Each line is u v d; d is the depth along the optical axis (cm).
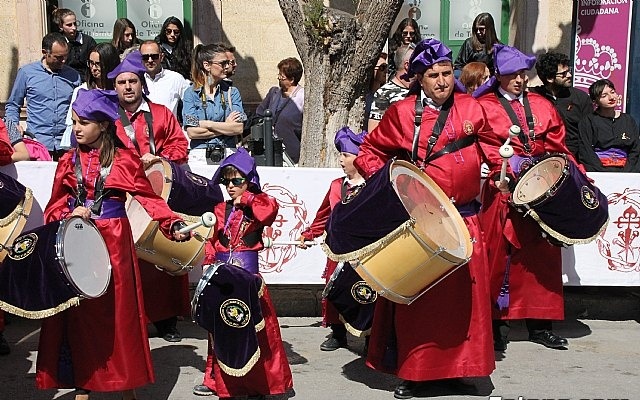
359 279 577
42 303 448
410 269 486
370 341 547
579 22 938
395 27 1131
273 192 687
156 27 1102
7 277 455
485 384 566
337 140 606
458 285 521
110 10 1098
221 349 496
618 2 905
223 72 749
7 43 1066
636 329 703
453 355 522
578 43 941
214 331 495
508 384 566
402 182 494
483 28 871
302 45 808
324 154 804
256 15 1096
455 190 524
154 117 639
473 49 879
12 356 619
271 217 521
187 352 630
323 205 615
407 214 473
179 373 586
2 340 622
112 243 482
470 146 529
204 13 1091
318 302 729
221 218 528
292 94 896
